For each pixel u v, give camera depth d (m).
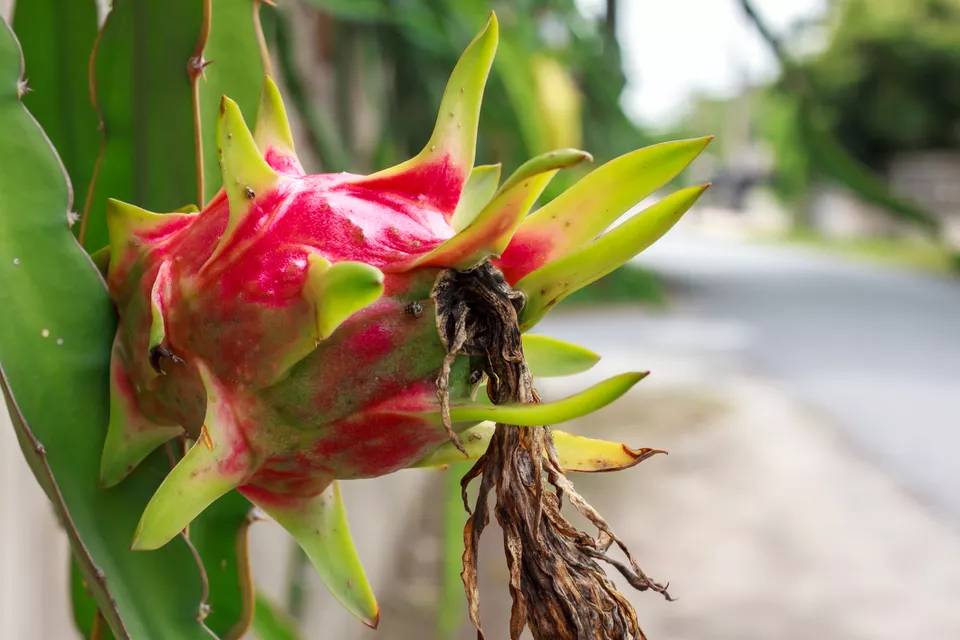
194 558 0.42
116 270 0.42
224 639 0.51
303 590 1.43
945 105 10.87
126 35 0.49
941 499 3.22
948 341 5.96
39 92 0.53
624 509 3.03
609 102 2.14
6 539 0.66
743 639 2.30
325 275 0.34
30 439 0.39
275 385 0.37
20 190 0.41
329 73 1.81
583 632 0.37
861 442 3.77
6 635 0.65
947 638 2.34
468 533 0.37
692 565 2.67
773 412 4.12
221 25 0.51
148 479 0.42
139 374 0.40
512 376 0.37
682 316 6.49
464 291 0.37
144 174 0.49
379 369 0.36
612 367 4.81
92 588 0.41
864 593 2.56
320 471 0.38
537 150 1.31
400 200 0.39
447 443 0.41
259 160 0.38
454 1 1.23
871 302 7.55
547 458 0.38
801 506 3.12
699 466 3.45
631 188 0.38
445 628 1.33
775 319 6.56
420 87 1.93
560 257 0.38
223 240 0.38
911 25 10.61
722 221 17.45
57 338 0.41
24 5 0.53
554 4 1.94
